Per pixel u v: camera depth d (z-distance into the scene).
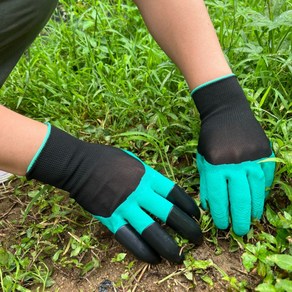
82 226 0.53
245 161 0.46
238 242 0.48
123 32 0.82
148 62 0.70
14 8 0.43
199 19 0.50
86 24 0.82
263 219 0.50
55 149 0.45
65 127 0.64
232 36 0.66
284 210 0.51
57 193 0.57
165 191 0.48
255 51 0.63
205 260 0.48
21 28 0.45
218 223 0.48
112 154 0.47
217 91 0.50
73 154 0.46
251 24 0.62
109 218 0.46
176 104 0.62
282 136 0.57
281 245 0.46
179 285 0.46
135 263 0.48
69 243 0.51
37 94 0.71
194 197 0.54
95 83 0.69
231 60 0.66
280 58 0.62
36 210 0.56
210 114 0.50
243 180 0.46
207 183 0.47
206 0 0.81
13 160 0.44
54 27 0.84
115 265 0.49
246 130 0.48
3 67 0.48
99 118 0.67
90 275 0.48
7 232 0.54
